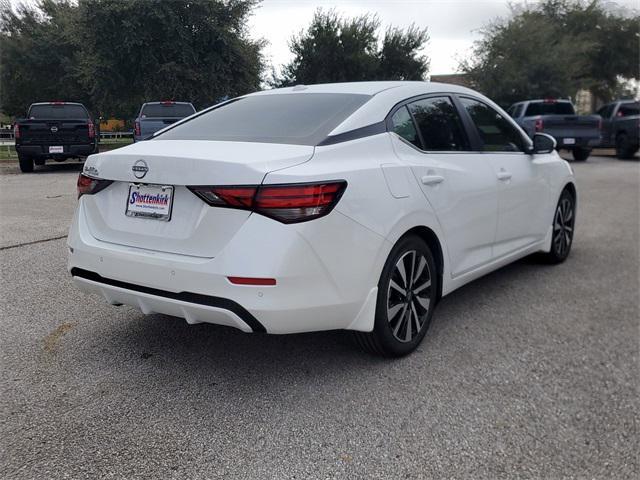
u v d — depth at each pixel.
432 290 3.65
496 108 4.69
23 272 5.10
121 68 25.58
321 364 3.40
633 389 3.15
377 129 3.37
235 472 2.40
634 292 4.83
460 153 4.01
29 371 3.25
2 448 2.54
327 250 2.84
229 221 2.75
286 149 2.97
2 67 34.25
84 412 2.84
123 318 4.07
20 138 14.12
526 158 4.87
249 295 2.71
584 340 3.81
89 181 3.28
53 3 34.94
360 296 3.04
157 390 3.07
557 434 2.72
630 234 7.23
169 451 2.54
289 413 2.86
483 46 28.55
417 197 3.39
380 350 3.38
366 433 2.70
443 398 3.02
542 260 5.69
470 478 2.39
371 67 32.91
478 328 4.00
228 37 25.72
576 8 32.66
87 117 15.64
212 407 2.91
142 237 3.03
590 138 17.17
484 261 4.27
